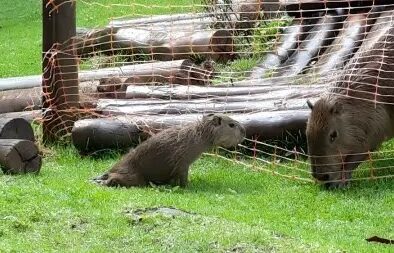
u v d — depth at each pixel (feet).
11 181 33.60
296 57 50.34
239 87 44.39
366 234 29.32
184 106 41.83
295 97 41.91
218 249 25.27
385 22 44.50
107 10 82.94
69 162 39.45
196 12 61.72
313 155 35.42
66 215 28.37
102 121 40.22
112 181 34.58
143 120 40.40
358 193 34.76
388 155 39.63
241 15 56.44
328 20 52.21
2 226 27.25
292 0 53.52
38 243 25.90
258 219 29.89
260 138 39.73
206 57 55.01
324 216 31.78
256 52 53.01
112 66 55.77
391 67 36.52
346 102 36.09
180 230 26.84
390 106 36.58
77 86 42.34
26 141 35.65
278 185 35.94
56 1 41.60
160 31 56.95
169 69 47.67
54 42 41.86
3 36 81.61
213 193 34.06
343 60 46.98
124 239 26.23
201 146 34.86
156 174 34.99
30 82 49.42
